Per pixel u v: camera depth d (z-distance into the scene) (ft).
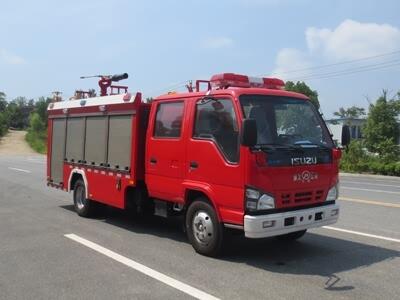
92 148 33.60
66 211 38.06
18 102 481.87
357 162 103.09
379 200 46.34
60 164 38.40
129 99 29.09
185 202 25.23
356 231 30.60
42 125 267.80
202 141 23.90
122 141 30.04
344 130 25.53
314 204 23.68
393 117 118.52
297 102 24.56
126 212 37.01
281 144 22.74
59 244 26.58
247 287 19.30
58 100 40.47
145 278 20.40
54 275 20.83
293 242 27.37
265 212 21.80
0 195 48.11
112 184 31.17
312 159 23.36
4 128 267.59
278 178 22.04
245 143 20.76
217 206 23.06
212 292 18.65
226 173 22.47
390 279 20.58
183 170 25.17
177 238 28.27
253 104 22.81
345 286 19.57
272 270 21.77
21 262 22.89
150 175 27.76
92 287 19.26
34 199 45.16
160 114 27.22
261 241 27.48
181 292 18.65
